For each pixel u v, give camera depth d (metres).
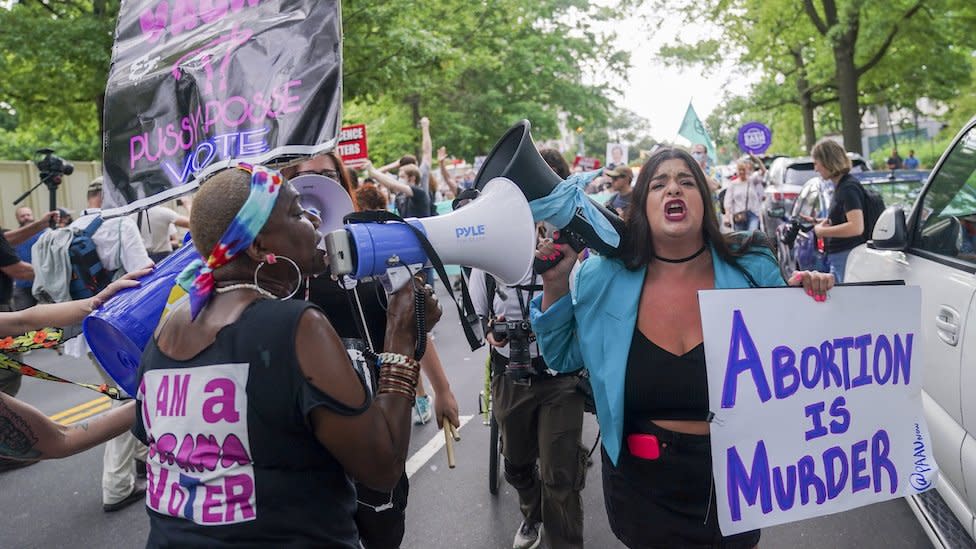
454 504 4.35
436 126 28.84
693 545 2.29
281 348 1.53
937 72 23.98
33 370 2.12
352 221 1.91
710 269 2.36
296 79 2.10
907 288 2.28
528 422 3.43
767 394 2.18
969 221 3.24
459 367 7.42
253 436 1.53
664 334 2.31
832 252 6.16
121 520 4.48
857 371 2.25
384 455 1.61
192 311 1.60
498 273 2.04
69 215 8.62
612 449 2.32
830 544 3.61
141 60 2.40
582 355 2.43
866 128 45.34
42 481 5.15
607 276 2.38
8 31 12.74
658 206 2.29
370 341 2.28
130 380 2.17
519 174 2.11
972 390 2.76
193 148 2.25
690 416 2.26
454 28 21.59
